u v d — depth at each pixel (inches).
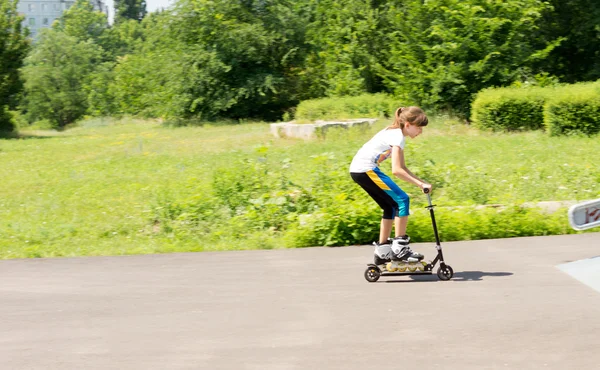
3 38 1717.5
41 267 311.4
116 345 199.3
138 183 605.0
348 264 298.0
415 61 1142.3
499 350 183.5
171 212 443.5
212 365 180.7
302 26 1582.2
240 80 1540.4
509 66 1093.8
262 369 176.6
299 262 305.6
